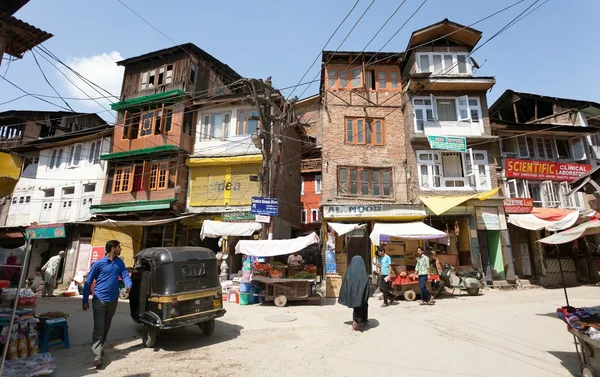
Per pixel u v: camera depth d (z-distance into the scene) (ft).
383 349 20.81
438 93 62.95
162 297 21.44
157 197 61.93
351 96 64.23
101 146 70.38
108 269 19.89
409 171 60.29
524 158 63.72
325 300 41.04
